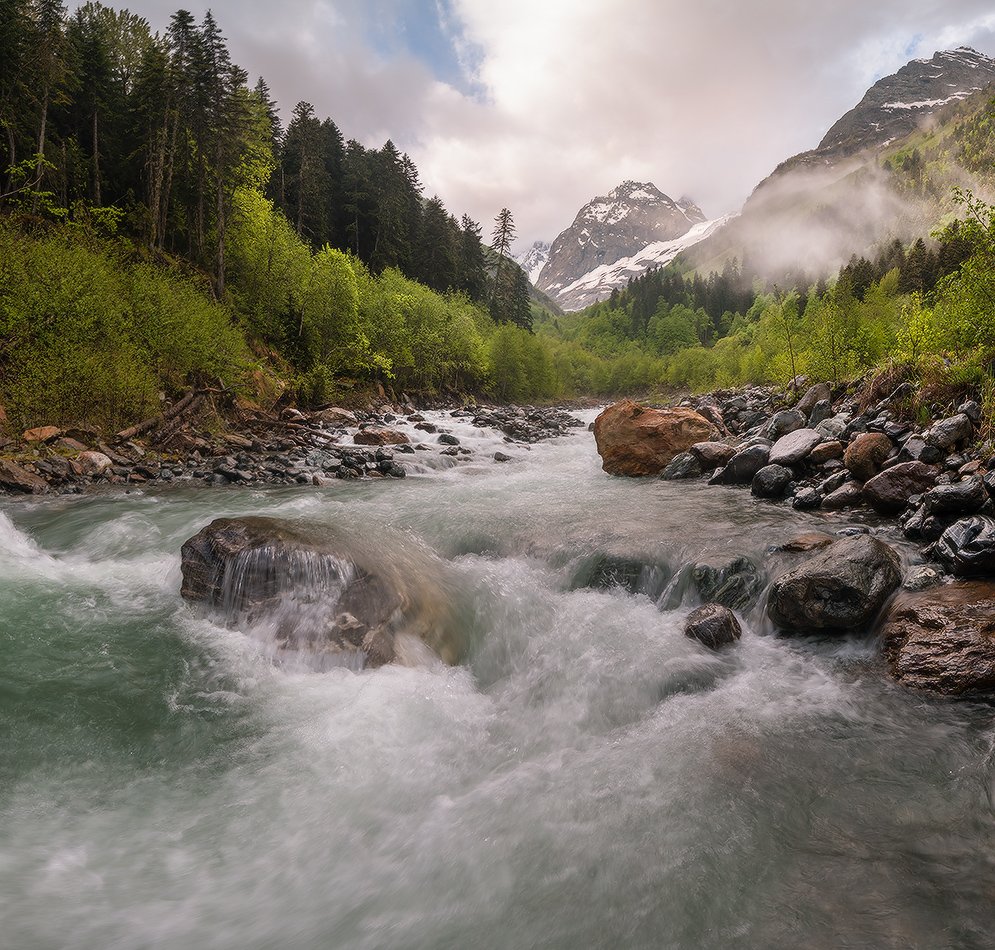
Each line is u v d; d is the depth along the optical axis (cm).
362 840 383
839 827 361
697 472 1431
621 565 784
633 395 10394
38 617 658
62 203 3697
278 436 2230
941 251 7281
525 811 403
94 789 423
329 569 651
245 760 459
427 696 558
